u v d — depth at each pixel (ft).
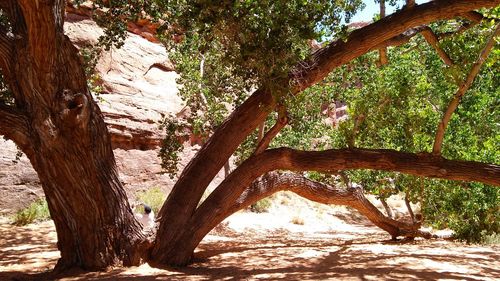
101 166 24.03
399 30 26.27
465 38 31.73
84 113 22.59
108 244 24.21
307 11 19.99
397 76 37.22
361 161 26.68
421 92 37.58
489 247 35.19
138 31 68.08
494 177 25.46
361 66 41.24
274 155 27.27
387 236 46.57
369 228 60.13
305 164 27.14
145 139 58.03
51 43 21.25
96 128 23.84
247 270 24.30
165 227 26.18
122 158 55.72
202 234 26.81
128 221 24.84
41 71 21.93
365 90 40.19
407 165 26.32
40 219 44.47
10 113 23.04
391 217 41.91
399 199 75.97
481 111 38.34
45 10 20.10
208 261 27.96
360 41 26.55
